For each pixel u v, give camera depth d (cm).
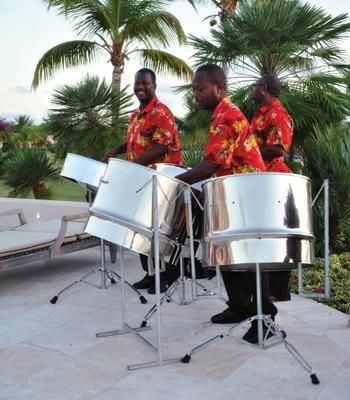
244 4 539
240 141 244
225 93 253
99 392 213
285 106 491
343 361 239
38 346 263
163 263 256
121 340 270
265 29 518
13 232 414
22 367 238
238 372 229
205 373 229
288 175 222
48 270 425
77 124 658
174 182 232
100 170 310
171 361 239
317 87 514
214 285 374
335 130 494
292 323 290
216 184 225
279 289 305
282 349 253
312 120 504
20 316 309
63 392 213
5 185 841
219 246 227
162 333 279
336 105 505
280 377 224
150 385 219
